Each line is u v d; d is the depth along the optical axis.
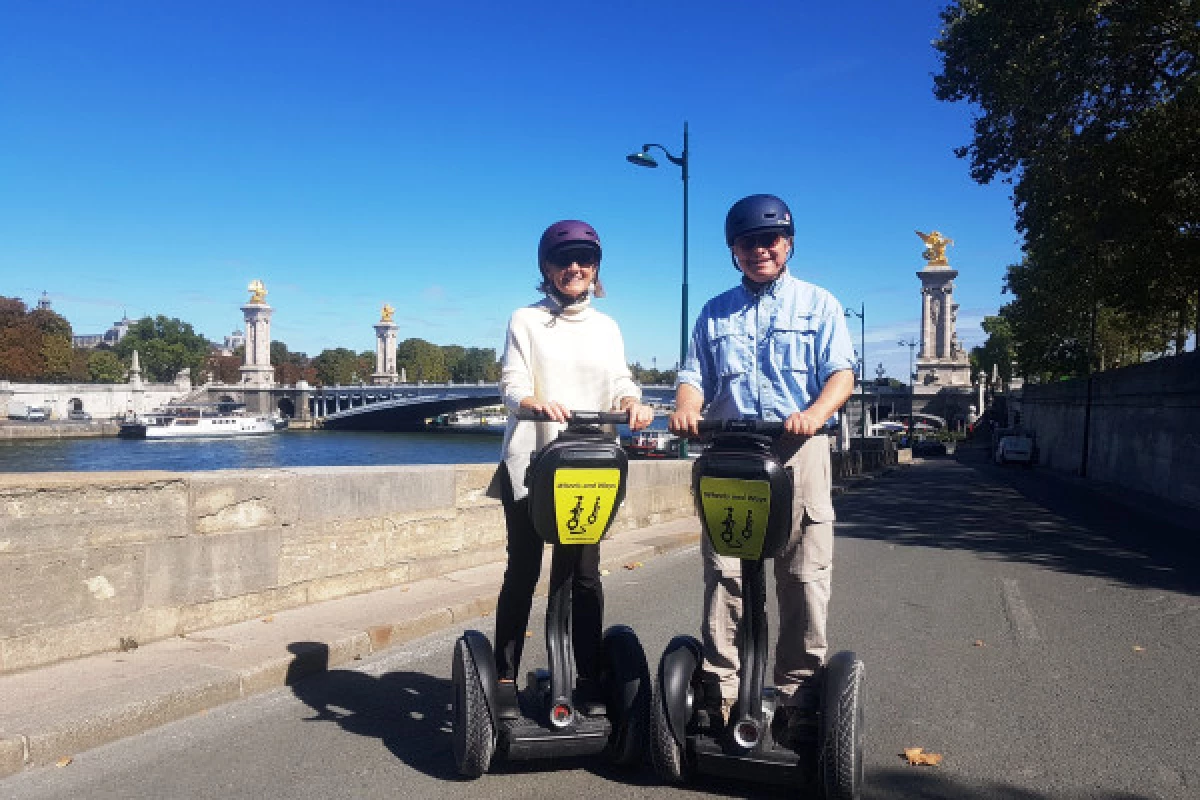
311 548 6.42
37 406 101.19
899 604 7.88
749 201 3.65
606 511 3.45
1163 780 3.89
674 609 7.34
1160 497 26.44
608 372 3.90
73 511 4.85
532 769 3.83
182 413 110.81
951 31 20.20
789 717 3.50
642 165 22.20
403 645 5.88
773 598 7.76
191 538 5.52
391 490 7.13
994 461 58.75
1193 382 23.34
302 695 4.82
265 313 133.38
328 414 118.50
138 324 162.25
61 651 4.80
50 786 3.58
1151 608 7.96
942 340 116.62
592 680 3.82
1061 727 4.56
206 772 3.75
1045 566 10.59
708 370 3.86
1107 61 18.28
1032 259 41.62
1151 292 24.84
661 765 3.46
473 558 7.96
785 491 3.21
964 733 4.45
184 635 5.47
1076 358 54.09
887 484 30.95
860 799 3.44
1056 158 19.53
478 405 100.50
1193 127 17.69
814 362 3.63
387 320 170.62
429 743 4.14
